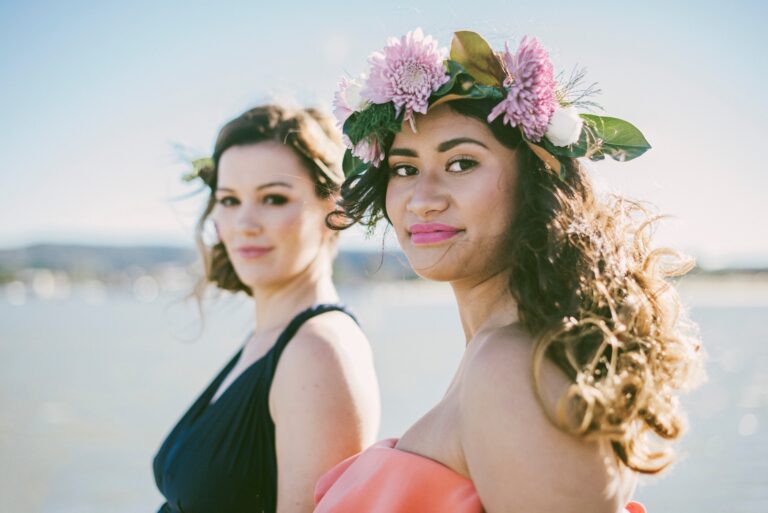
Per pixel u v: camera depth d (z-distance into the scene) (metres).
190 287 3.01
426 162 1.56
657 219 1.62
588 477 1.20
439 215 1.53
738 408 11.14
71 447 10.02
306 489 1.93
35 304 61.25
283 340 2.11
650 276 1.55
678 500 6.62
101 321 36.81
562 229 1.46
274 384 2.08
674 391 1.53
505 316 1.52
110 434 10.80
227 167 2.37
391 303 59.03
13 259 83.69
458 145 1.52
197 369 17.73
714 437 9.25
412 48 1.55
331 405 1.98
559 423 1.20
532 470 1.21
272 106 2.42
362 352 2.15
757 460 8.05
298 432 1.98
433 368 15.95
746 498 6.63
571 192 1.51
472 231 1.51
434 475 1.39
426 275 1.57
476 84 1.52
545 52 1.49
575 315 1.37
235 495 2.07
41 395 14.18
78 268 83.56
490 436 1.26
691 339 1.61
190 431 2.23
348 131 1.75
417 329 29.05
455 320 35.81
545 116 1.47
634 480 1.43
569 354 1.28
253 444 2.09
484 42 1.53
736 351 18.62
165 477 2.24
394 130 1.56
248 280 2.35
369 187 1.73
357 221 1.82
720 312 35.50
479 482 1.29
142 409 12.71
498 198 1.51
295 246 2.32
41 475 8.62
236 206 2.39
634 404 1.29
